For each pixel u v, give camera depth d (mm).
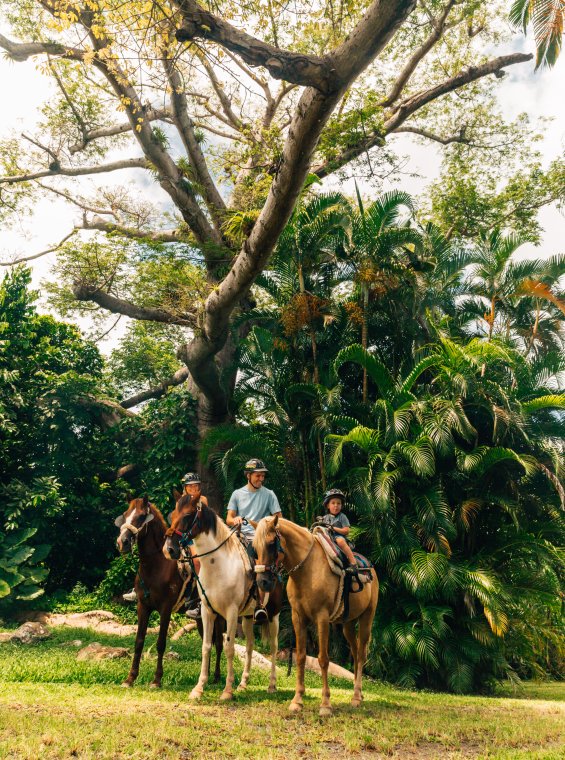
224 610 8156
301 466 17484
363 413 16766
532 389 15992
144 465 22359
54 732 5816
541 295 16500
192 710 7227
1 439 19391
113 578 18609
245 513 8789
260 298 24453
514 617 14352
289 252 17203
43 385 21219
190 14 7488
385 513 14086
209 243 20312
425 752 6348
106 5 10125
